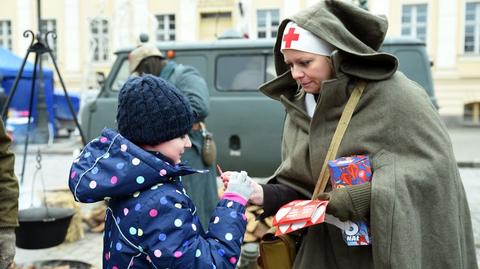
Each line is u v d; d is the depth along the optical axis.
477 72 18.92
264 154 6.21
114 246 1.51
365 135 1.66
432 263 1.61
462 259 1.68
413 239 1.55
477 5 18.97
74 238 4.87
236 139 6.30
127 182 1.46
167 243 1.44
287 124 2.02
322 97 1.72
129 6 13.96
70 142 14.30
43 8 20.95
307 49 1.72
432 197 1.60
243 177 1.67
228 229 1.56
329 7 1.77
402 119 1.63
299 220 1.60
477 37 19.08
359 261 1.72
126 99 1.56
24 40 21.34
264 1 19.64
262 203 1.84
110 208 1.59
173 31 19.59
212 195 3.80
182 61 6.48
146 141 1.55
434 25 19.16
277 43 1.92
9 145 2.12
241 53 6.37
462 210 1.72
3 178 2.07
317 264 1.79
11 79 12.83
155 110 1.54
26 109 12.95
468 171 9.70
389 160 1.62
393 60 1.65
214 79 6.40
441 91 19.09
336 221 1.68
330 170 1.65
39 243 3.64
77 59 20.58
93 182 1.48
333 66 1.73
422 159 1.60
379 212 1.55
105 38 19.84
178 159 1.63
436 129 1.64
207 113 3.61
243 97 6.30
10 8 21.42
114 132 1.55
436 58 19.14
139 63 3.60
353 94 1.72
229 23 17.97
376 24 1.73
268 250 1.89
